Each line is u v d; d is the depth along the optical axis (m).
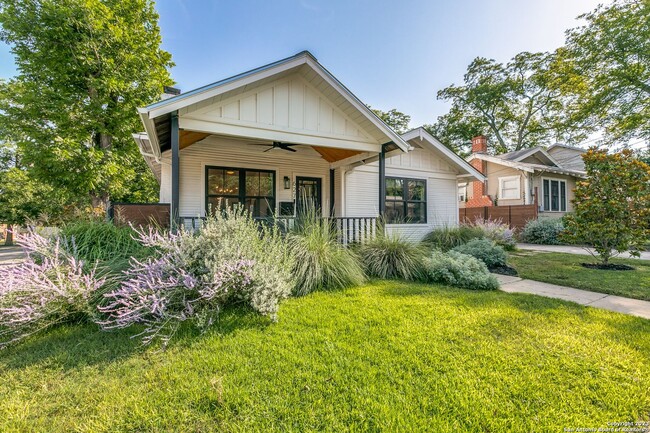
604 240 6.16
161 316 2.87
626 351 2.34
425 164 9.66
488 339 2.58
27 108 9.77
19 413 1.74
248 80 4.82
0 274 2.94
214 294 3.03
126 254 4.12
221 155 7.22
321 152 8.02
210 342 2.58
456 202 10.25
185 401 1.79
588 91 14.73
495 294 4.11
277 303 3.31
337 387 1.91
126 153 11.47
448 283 4.71
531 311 3.32
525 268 6.23
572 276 5.33
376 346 2.46
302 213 5.72
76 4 9.48
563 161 18.00
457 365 2.15
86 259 3.80
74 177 9.62
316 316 3.18
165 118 4.59
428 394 1.83
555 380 1.97
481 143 15.52
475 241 6.95
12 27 9.30
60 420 1.68
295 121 5.52
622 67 13.48
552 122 19.84
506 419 1.62
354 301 3.74
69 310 3.04
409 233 9.07
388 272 5.27
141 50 11.34
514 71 21.91
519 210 12.37
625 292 4.23
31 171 9.70
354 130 6.20
